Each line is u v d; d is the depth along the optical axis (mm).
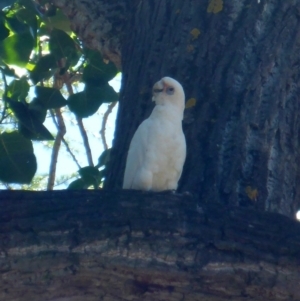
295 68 7156
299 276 4945
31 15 8273
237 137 6582
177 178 6527
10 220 4965
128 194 5184
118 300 5031
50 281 4863
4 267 4793
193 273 4895
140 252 4887
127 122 7371
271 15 7410
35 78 8461
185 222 5031
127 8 8906
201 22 7516
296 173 6832
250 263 4926
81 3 9039
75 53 8789
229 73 7004
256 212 5234
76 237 4887
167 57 7434
